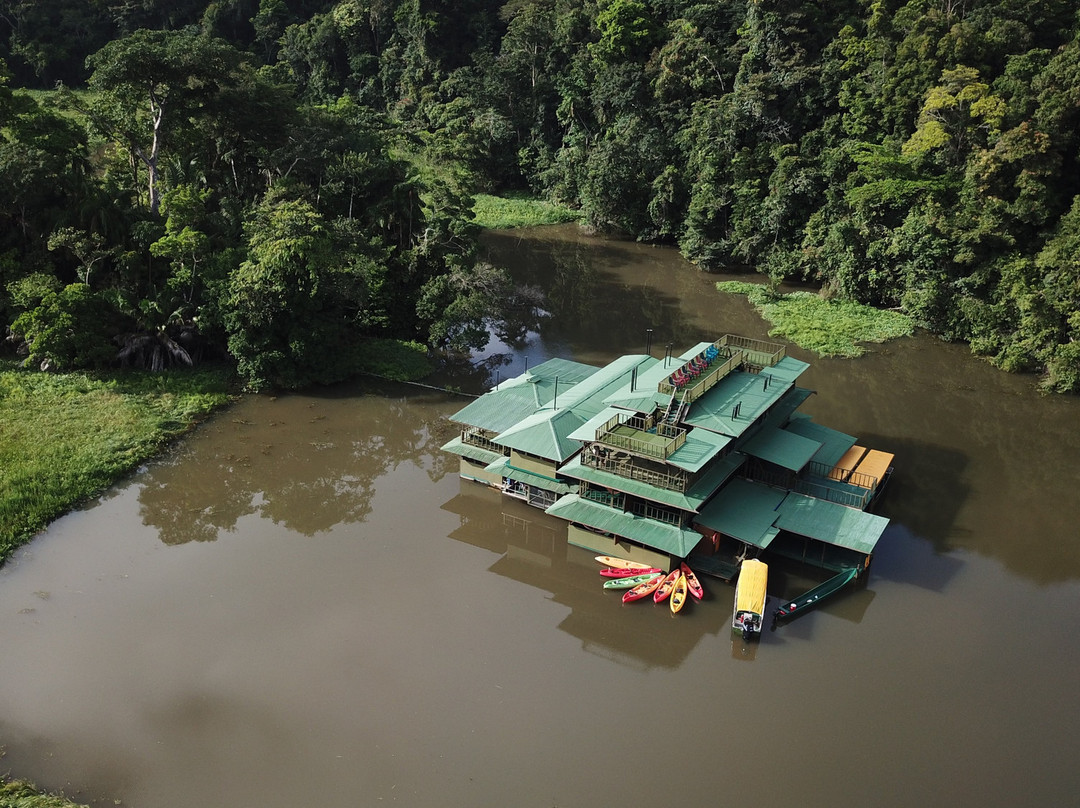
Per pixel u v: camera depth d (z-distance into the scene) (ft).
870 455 176.55
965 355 259.39
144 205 236.84
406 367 231.71
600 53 402.11
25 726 112.27
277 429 197.26
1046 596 145.07
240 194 260.01
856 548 139.44
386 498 174.40
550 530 164.14
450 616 137.59
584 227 409.08
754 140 344.90
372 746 111.34
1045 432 210.18
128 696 118.01
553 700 120.16
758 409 156.66
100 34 439.63
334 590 143.02
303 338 210.59
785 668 127.13
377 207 244.22
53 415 188.03
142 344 213.05
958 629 136.15
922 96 289.74
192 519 163.32
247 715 115.55
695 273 345.72
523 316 288.10
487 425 171.12
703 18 375.66
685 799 104.58
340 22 503.61
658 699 120.78
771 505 150.61
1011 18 296.10
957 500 176.35
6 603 135.33
